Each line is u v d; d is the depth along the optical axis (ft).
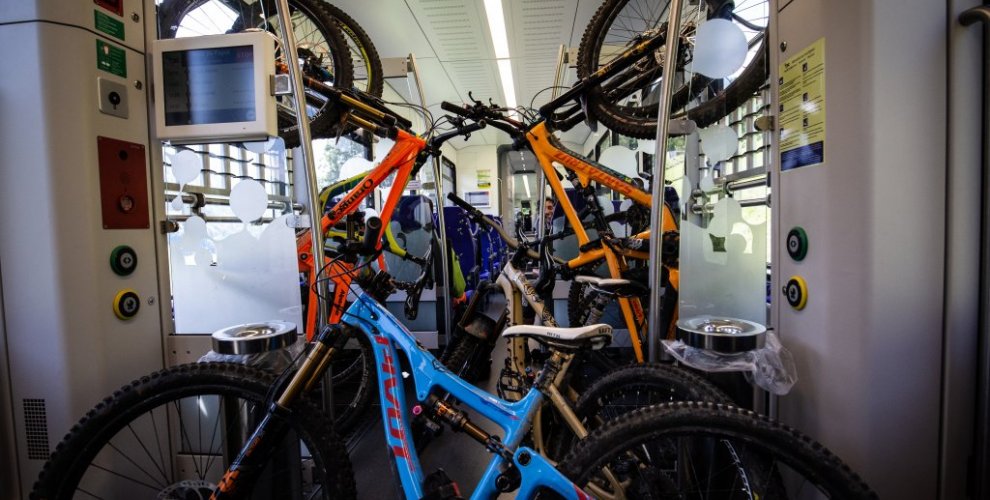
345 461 3.86
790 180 3.87
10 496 4.27
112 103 4.40
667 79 4.24
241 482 3.72
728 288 4.40
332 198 8.49
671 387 3.96
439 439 7.17
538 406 3.67
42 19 3.97
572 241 11.05
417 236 10.84
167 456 4.95
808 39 3.59
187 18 6.26
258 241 5.01
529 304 5.76
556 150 7.26
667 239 6.28
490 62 17.11
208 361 4.22
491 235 18.67
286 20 4.53
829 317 3.47
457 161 36.40
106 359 4.39
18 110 4.02
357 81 9.14
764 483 3.45
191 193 5.20
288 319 5.00
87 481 4.30
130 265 4.59
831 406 3.47
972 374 3.20
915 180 3.11
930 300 3.17
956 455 3.23
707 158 4.42
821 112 3.48
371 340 4.09
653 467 4.00
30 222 4.09
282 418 3.74
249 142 4.98
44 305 4.13
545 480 3.28
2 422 4.22
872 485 3.23
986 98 3.01
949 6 3.05
